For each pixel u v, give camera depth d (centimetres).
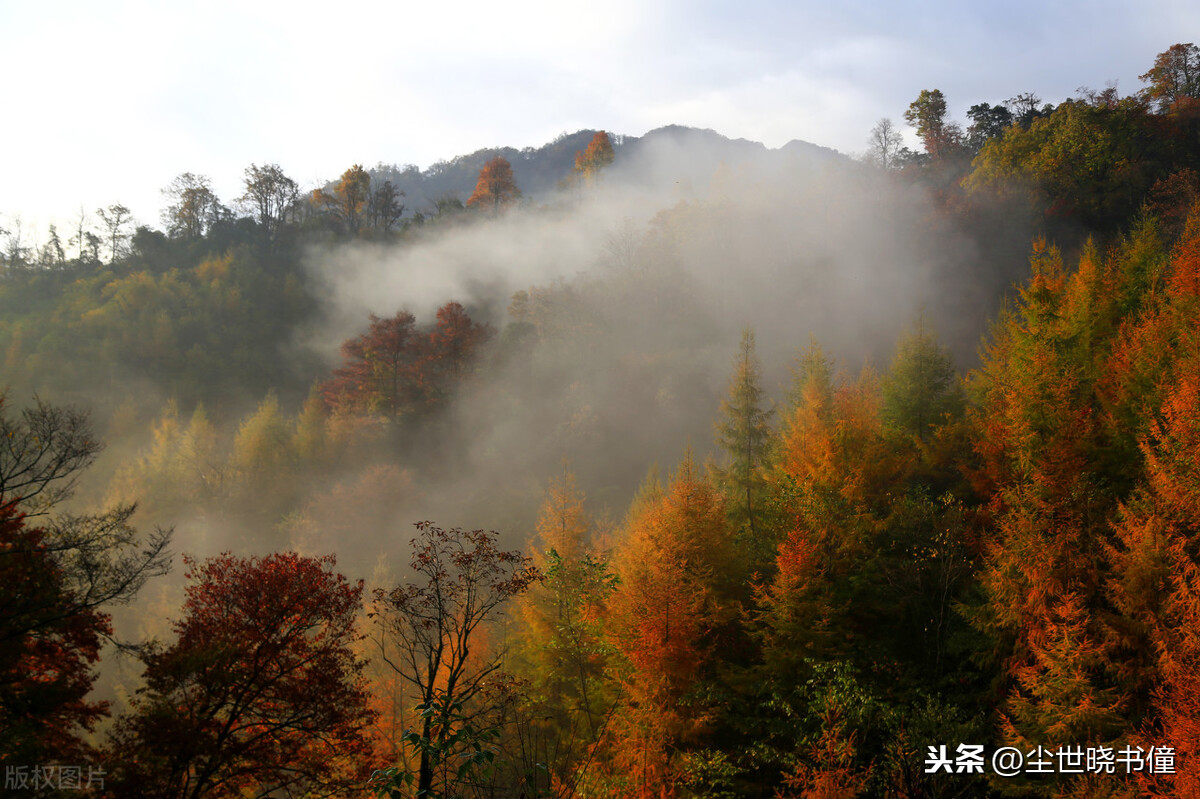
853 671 1794
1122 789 1466
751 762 1927
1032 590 1811
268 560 1695
